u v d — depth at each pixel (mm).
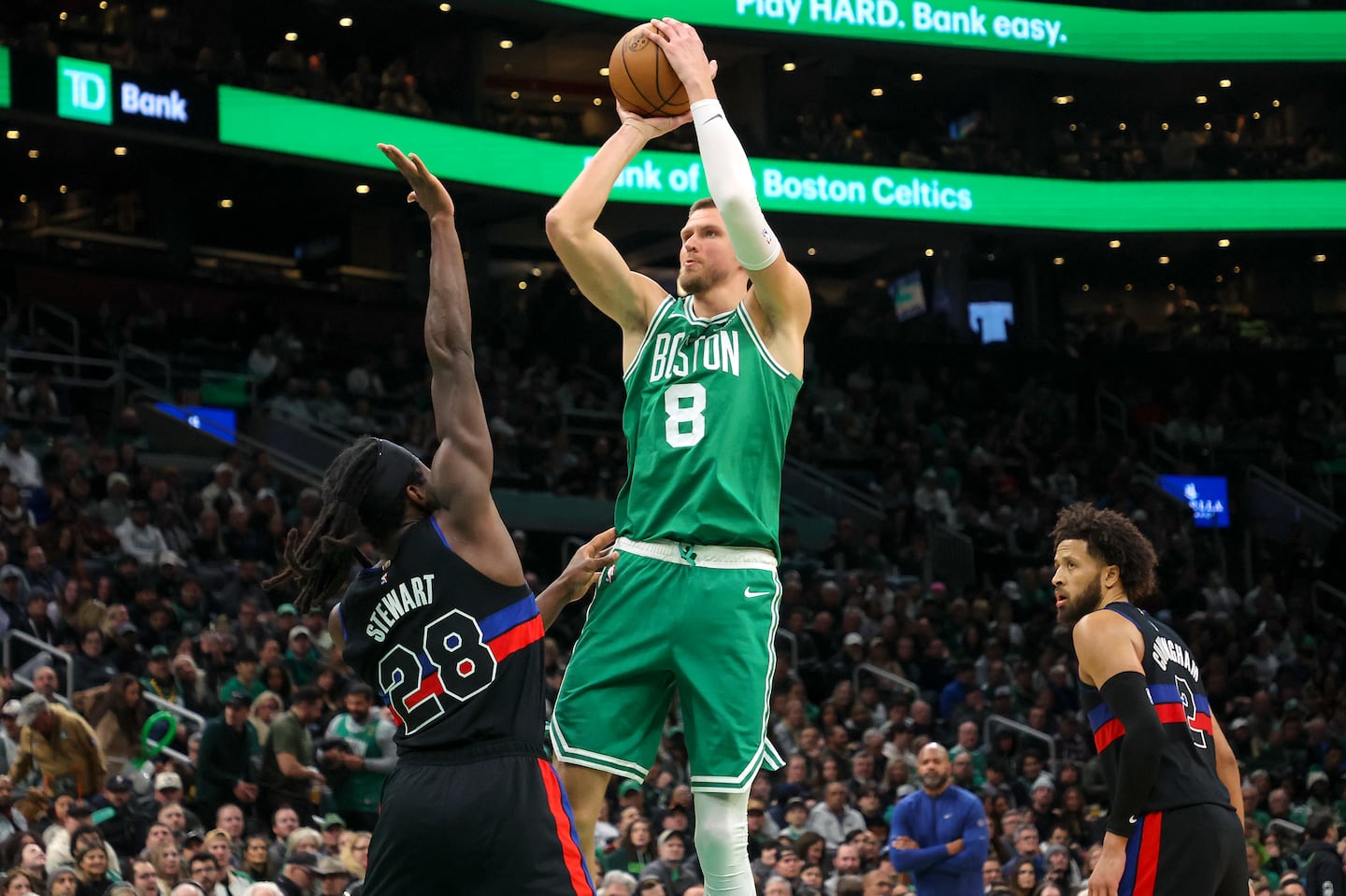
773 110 34000
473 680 4250
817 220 30531
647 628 5105
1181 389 33750
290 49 30125
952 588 26922
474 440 4371
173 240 30016
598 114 35188
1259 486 32125
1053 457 31062
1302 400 34219
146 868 10336
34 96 23156
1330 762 21234
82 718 12523
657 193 28547
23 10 28609
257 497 20781
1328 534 31484
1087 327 36906
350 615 4387
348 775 13555
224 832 11406
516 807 4172
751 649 5027
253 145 25125
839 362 32312
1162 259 37156
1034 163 34781
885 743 17594
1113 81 35281
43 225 31125
